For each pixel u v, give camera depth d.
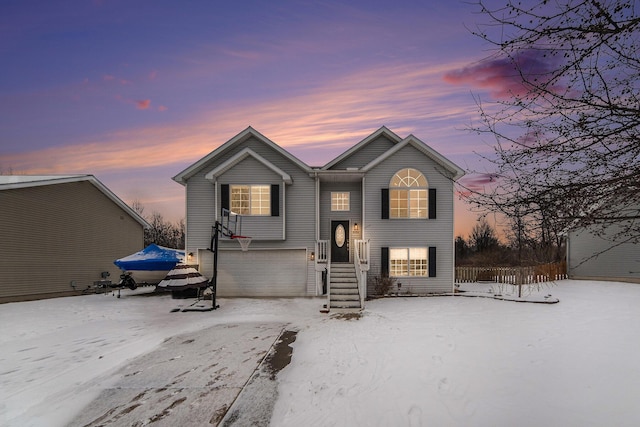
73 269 18.98
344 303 13.05
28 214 16.61
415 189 16.64
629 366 6.12
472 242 40.78
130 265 17.42
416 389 5.66
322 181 17.50
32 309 14.21
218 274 16.36
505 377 5.92
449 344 7.90
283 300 15.30
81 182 19.66
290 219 16.56
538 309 12.21
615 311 11.46
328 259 14.59
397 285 16.30
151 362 7.73
